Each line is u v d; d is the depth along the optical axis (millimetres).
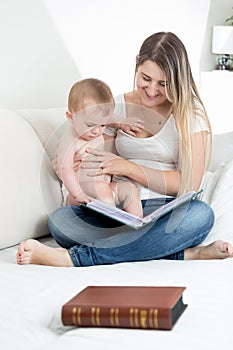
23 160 1826
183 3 3139
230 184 2018
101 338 1113
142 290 1241
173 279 1457
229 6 3609
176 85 1827
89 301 1187
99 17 2596
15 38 2207
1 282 1451
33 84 2307
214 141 2436
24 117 1994
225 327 1162
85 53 2545
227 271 1525
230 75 3219
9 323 1207
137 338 1106
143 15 2855
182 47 1857
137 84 1871
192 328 1151
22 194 1793
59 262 1621
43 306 1293
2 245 1744
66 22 2430
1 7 2141
